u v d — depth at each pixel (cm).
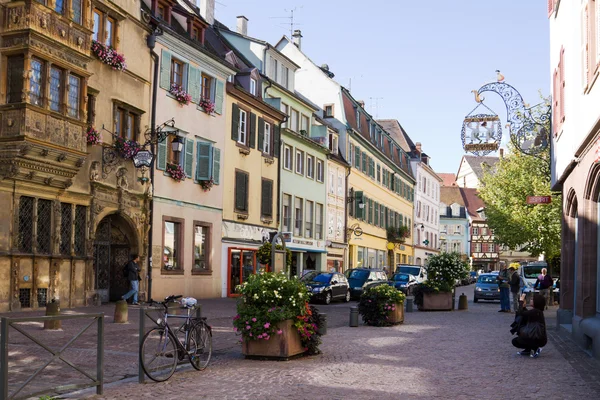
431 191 8494
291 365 1130
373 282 3641
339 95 5031
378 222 5928
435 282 2758
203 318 1077
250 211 3459
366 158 5550
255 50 3859
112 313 1984
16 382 741
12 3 1897
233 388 905
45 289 2030
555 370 1122
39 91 1952
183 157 2839
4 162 1884
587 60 1339
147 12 2597
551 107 2020
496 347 1448
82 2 2138
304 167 4212
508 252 10569
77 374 926
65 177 2072
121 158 2400
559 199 3869
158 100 2664
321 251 4425
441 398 862
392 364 1166
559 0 1777
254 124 3500
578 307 1547
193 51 2895
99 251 2419
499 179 4275
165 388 898
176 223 2817
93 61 2261
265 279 1213
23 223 1964
